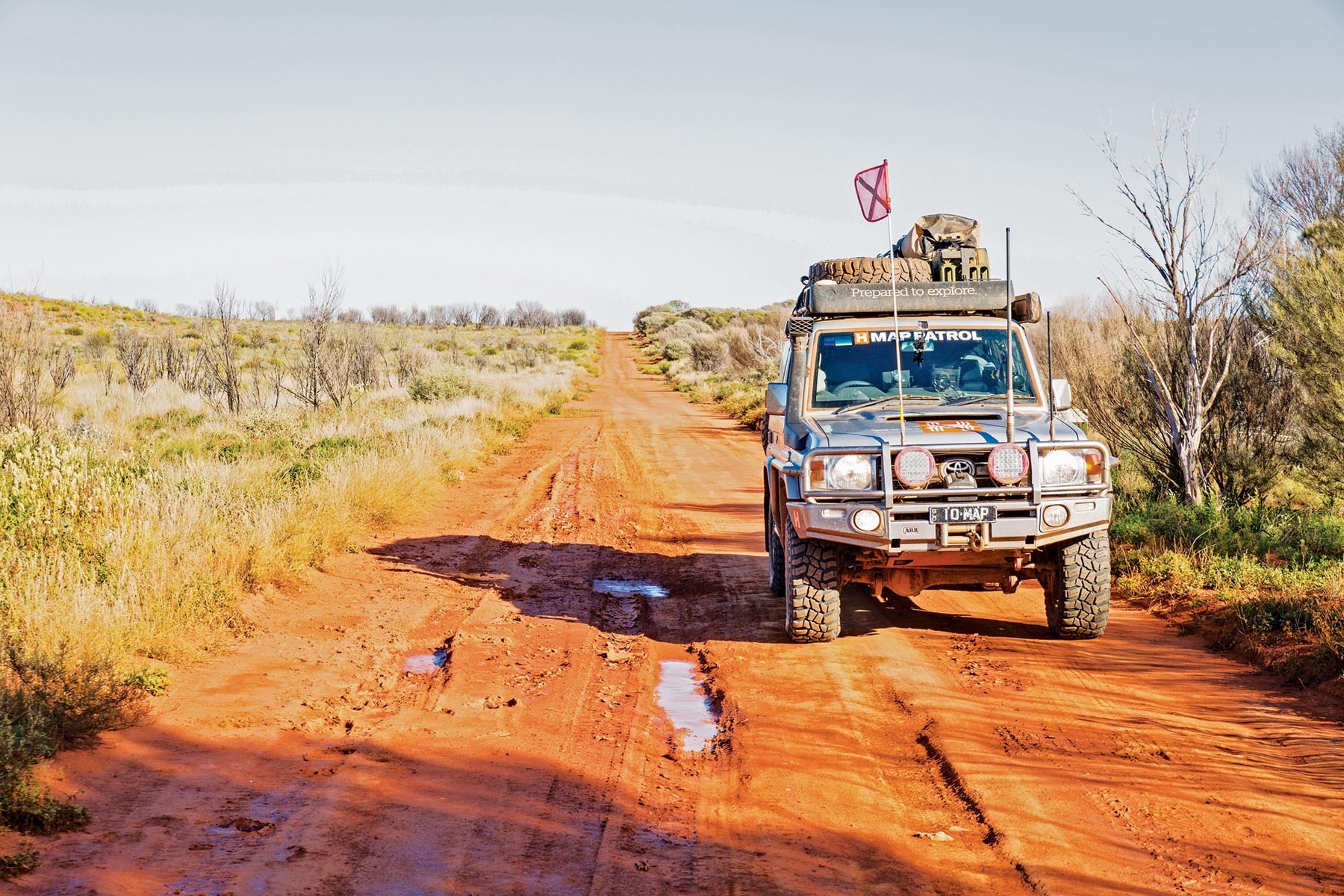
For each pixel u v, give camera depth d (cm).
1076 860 403
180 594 743
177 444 1892
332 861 391
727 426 3102
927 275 916
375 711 601
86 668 545
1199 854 406
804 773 504
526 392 4041
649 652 745
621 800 471
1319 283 1034
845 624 820
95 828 406
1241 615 731
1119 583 914
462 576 1012
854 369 816
